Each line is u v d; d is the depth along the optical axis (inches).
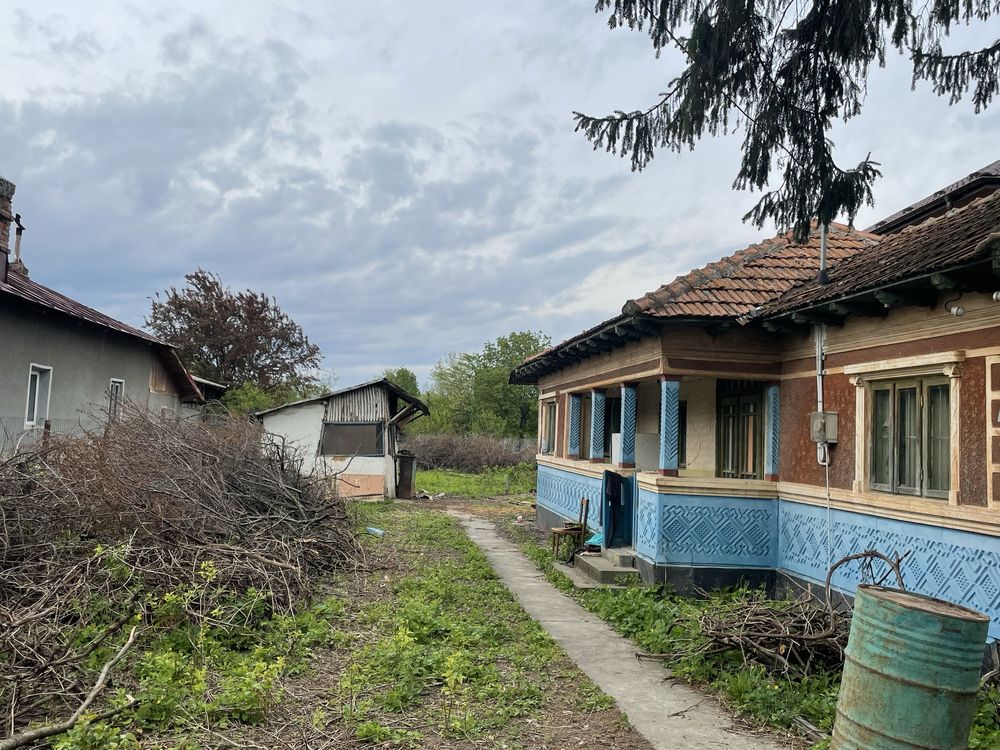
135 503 343.0
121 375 746.2
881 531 323.3
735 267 438.9
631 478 493.0
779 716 230.2
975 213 326.6
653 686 264.8
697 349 414.6
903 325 312.5
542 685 261.1
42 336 598.5
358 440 976.9
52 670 217.6
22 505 321.7
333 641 290.8
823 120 264.4
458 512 897.5
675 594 409.7
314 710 222.5
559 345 568.7
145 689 216.8
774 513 417.4
